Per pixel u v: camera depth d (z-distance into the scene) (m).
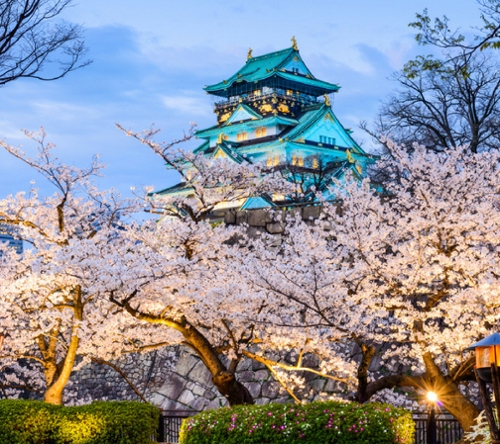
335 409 13.05
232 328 17.67
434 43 18.55
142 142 18.73
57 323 18.64
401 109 37.97
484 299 13.83
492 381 9.03
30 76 15.23
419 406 19.72
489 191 17.62
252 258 15.76
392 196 20.44
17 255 19.12
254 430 12.88
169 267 15.27
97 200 19.56
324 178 51.91
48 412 15.23
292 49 77.31
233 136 74.94
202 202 19.33
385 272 15.31
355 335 15.48
